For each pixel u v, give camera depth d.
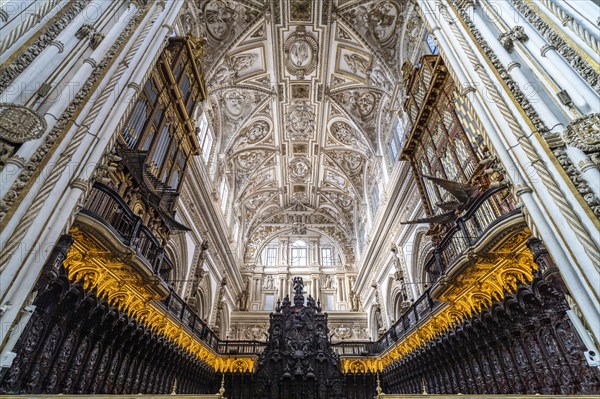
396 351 14.36
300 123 21.95
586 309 3.67
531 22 5.75
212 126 18.53
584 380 5.39
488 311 7.62
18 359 5.14
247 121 20.16
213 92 16.95
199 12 14.15
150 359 9.68
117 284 7.19
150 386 9.82
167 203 9.98
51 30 5.37
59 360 6.04
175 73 10.64
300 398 15.13
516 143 4.98
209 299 17.62
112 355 7.77
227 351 17.05
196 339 12.91
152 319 9.30
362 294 24.77
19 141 4.29
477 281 7.29
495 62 5.94
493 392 7.82
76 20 5.99
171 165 10.55
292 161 25.27
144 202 8.37
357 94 19.05
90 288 6.54
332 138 22.58
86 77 5.75
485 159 6.62
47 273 4.52
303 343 16.75
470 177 7.93
